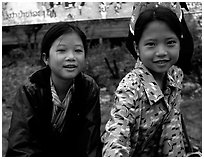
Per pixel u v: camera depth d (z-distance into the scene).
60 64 1.48
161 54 1.32
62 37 1.48
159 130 1.44
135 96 1.32
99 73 2.88
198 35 2.64
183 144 1.51
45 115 1.62
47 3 2.45
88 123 1.62
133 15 1.47
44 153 1.61
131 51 1.53
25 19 2.46
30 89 1.61
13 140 1.55
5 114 2.69
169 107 1.41
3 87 2.89
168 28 1.32
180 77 1.58
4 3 2.46
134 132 1.36
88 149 1.58
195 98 2.75
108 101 2.72
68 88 1.64
